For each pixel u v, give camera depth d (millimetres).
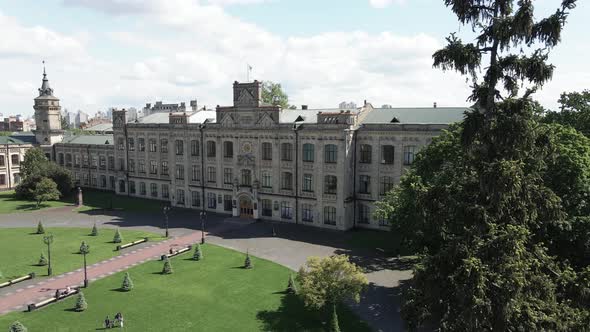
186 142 87938
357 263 55281
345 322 39969
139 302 44000
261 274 51844
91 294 45969
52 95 123062
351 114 68938
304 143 73000
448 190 26859
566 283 24859
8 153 115000
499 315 22609
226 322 39875
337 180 70125
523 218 24484
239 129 79812
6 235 69625
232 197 82250
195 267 54312
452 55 25062
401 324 39562
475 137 25703
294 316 41062
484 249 23562
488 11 24781
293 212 75688
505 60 24750
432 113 69188
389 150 68812
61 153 122062
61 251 61031
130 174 104438
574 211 34656
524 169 25641
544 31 22781
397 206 49875
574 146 39188
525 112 24203
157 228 74125
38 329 38219
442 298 26125
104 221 79500
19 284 49000
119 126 104562
